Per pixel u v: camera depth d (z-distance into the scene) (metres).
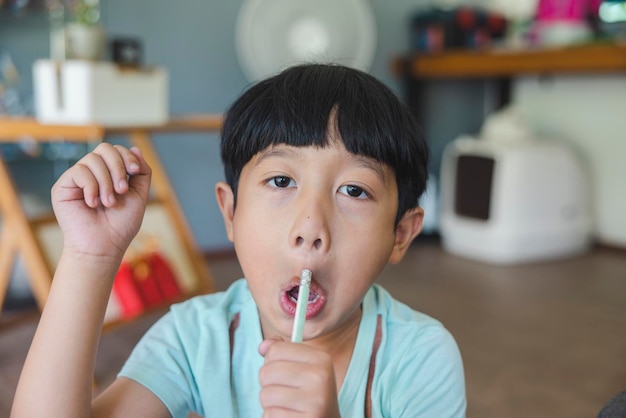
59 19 2.31
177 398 0.64
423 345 0.65
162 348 0.65
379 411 0.62
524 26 3.45
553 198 3.02
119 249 0.57
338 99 0.59
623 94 3.14
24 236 1.51
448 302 2.34
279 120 0.58
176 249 1.84
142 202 0.59
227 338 0.66
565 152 3.08
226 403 0.63
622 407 0.53
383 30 3.34
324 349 0.63
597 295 2.45
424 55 3.24
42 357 0.54
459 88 3.60
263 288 0.57
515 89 3.60
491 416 1.48
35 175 2.33
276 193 0.57
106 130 1.56
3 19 2.29
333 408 0.46
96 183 0.56
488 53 2.99
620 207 3.19
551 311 2.25
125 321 1.62
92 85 1.67
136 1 2.63
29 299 2.13
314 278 0.55
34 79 2.37
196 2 2.78
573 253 3.11
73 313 0.55
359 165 0.57
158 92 1.89
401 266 2.86
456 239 3.11
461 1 3.59
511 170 2.92
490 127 3.19
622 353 1.88
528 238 2.95
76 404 0.54
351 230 0.56
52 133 1.57
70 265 0.56
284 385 0.46
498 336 2.00
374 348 0.65
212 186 2.93
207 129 1.88
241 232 0.59
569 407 1.53
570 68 2.75
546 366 1.77
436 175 3.54
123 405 0.60
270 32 2.59
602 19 3.05
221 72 2.88
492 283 2.61
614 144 3.19
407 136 0.61
